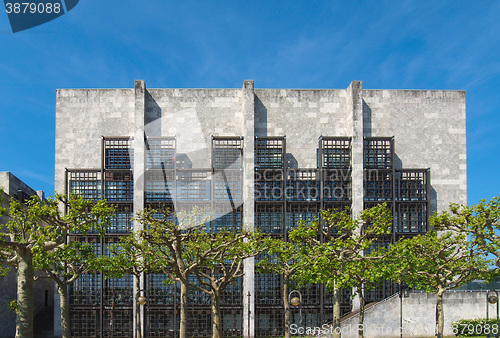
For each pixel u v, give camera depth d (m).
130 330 33.91
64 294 23.77
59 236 22.58
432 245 27.75
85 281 34.97
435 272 28.25
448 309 31.36
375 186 36.69
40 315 40.16
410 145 38.66
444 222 26.62
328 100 38.88
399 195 36.62
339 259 24.22
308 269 25.83
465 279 27.22
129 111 37.97
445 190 38.31
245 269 34.22
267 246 28.11
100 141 37.53
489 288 33.50
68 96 37.91
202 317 34.38
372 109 38.84
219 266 34.62
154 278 34.78
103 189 35.22
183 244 27.70
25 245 21.89
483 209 25.28
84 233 23.47
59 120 37.66
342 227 26.39
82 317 34.22
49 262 21.20
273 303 34.47
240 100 38.62
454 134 39.00
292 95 38.75
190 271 23.14
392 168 36.56
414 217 37.06
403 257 25.55
